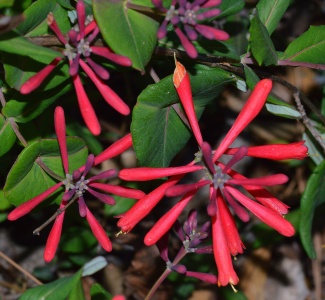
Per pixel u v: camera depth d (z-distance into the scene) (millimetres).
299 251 784
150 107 401
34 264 719
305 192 521
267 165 768
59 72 399
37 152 411
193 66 429
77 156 429
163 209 724
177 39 424
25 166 410
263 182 358
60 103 512
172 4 357
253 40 406
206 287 723
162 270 729
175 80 379
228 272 362
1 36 337
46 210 688
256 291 762
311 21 764
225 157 750
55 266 695
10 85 398
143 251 727
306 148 366
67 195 379
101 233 386
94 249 667
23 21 357
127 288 727
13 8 398
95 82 365
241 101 745
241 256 766
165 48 416
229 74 419
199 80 414
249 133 759
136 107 397
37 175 425
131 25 365
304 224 528
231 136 372
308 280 784
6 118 434
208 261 638
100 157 393
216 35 355
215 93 436
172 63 447
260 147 371
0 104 457
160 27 357
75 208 491
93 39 366
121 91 692
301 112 471
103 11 355
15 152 551
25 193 425
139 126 402
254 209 368
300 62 450
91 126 360
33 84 349
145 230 726
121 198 594
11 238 716
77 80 365
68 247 625
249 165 764
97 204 688
